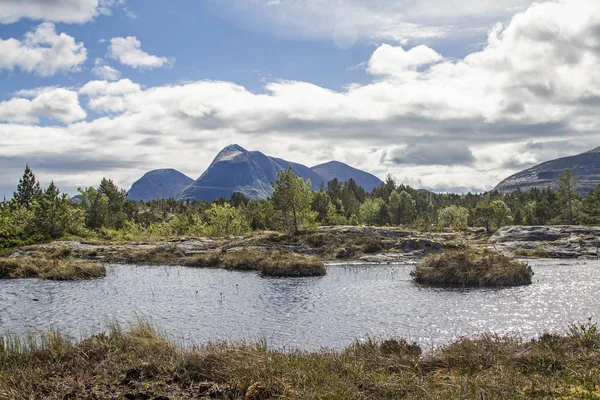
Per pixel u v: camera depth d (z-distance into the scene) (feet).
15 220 193.77
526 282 98.27
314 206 308.81
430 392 26.66
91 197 272.92
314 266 119.96
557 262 149.18
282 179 193.88
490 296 81.92
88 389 29.68
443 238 214.90
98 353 37.45
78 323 62.03
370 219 364.99
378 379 29.68
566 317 62.64
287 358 35.09
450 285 97.60
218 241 186.70
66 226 209.15
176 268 140.46
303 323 60.90
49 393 28.91
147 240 206.59
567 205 336.29
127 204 373.61
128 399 28.14
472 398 25.26
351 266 140.26
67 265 119.65
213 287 97.25
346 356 36.01
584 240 184.03
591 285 94.12
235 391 29.27
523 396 25.34
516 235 204.85
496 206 317.63
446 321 61.21
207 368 33.06
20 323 62.23
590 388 25.79
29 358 36.99
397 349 39.47
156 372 33.12
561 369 31.55
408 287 94.99
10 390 28.91
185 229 267.18
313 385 28.25
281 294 86.84
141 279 112.37
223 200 462.19
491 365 33.88
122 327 58.70
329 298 81.66
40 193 297.74
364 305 74.13
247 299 81.25
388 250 165.89
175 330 57.31
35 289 95.40
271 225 237.86
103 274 119.65
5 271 116.78
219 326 59.41
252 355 34.35
